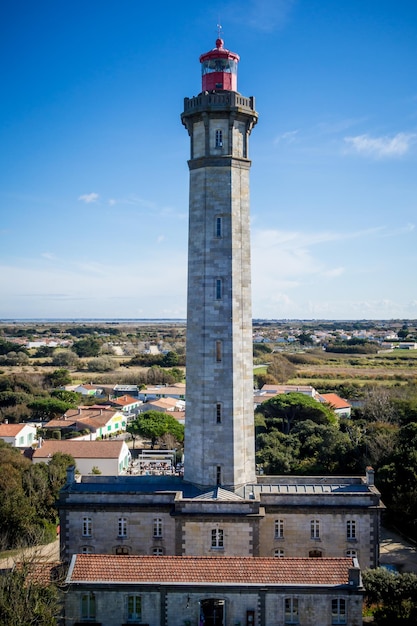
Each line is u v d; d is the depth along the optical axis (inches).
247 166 2126.0
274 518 1956.2
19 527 2704.2
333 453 3476.9
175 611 1605.6
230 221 2075.5
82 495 1995.6
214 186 2079.2
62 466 3262.8
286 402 4869.6
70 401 6599.4
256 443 3905.0
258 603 1595.7
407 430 3331.7
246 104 2103.8
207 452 2057.1
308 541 1947.6
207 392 2063.2
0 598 1517.0
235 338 2070.6
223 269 2071.9
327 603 1592.0
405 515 2689.5
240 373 2082.9
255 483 2103.8
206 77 2117.4
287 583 1599.4
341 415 5561.0
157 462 4205.2
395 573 1839.3
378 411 4753.9
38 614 1528.1
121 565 1667.1
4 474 2930.6
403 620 1696.6
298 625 1592.0
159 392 7160.4
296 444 3914.9
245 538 1908.2
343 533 1948.8
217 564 1668.3
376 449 3299.7
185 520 1913.1
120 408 6387.8
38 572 1711.4
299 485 2050.9
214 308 2069.4
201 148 2096.5
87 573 1640.0
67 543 1980.8
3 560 2492.6
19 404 6240.2
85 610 1617.9
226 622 1598.2
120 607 1609.3
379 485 2883.9
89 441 4116.6
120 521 1978.3
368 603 1780.3
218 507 1918.1
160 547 1963.6
